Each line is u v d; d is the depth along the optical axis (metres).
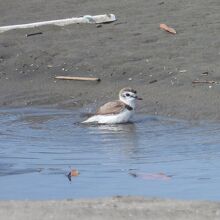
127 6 24.97
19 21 25.30
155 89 19.16
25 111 18.84
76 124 17.47
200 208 10.63
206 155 14.75
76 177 13.59
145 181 13.25
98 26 23.58
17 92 20.22
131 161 14.51
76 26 23.78
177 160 14.48
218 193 12.47
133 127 17.02
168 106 18.09
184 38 21.77
